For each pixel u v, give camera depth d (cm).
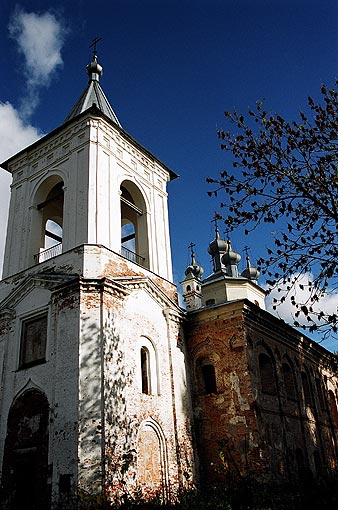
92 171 2103
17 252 2209
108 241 2014
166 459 1858
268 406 2128
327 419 2841
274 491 1808
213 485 1948
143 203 2417
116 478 1581
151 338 2025
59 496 1521
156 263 2319
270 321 2362
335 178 1385
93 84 2734
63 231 2048
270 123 1441
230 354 2130
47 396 1725
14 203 2370
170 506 1628
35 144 2392
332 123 1395
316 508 1642
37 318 1941
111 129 2302
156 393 1958
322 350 2980
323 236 1434
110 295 1845
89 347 1714
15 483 1692
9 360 1930
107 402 1661
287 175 1429
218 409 2075
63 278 1873
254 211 1452
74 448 1555
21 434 1752
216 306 2223
